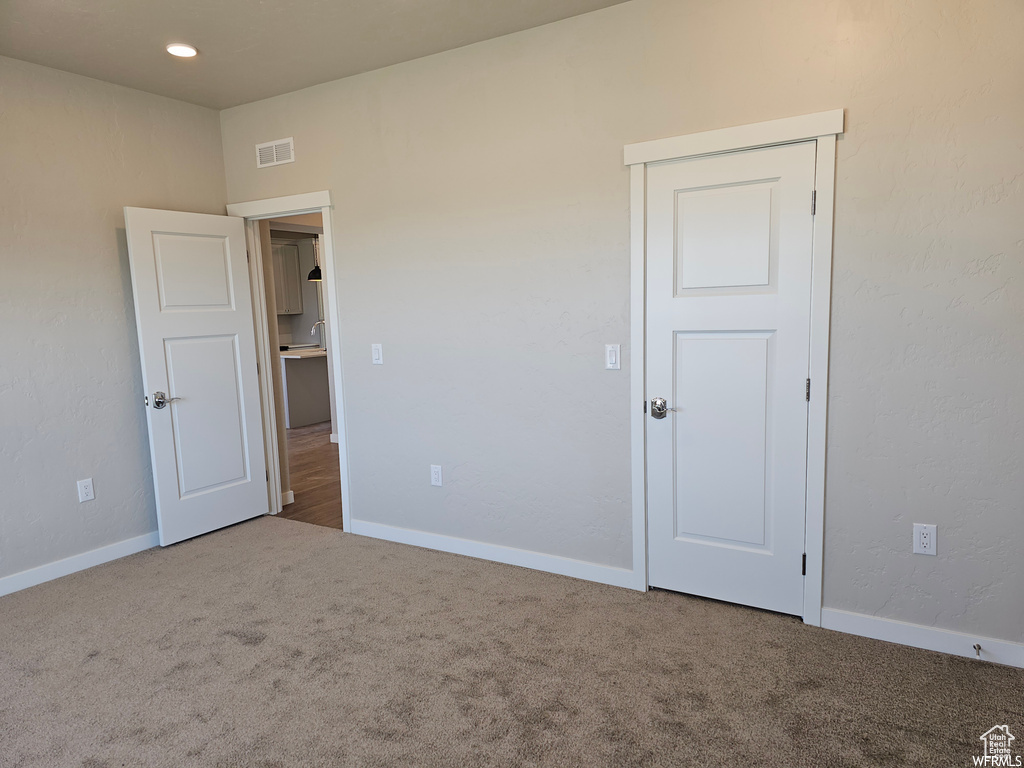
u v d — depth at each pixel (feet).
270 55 9.71
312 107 11.25
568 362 9.34
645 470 8.95
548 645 7.72
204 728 6.32
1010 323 6.69
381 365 11.19
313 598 9.18
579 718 6.33
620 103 8.53
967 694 6.55
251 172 12.18
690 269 8.31
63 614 8.82
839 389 7.55
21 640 8.11
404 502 11.33
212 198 12.32
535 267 9.43
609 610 8.59
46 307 9.97
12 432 9.62
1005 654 7.07
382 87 10.46
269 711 6.57
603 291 8.94
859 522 7.64
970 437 6.98
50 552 10.09
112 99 10.73
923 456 7.23
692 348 8.43
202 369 11.73
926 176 6.88
